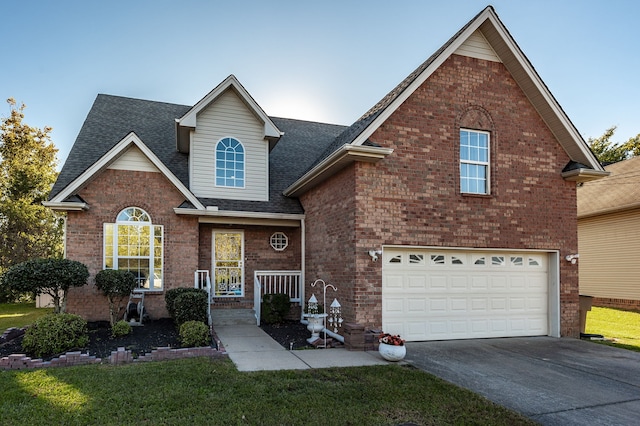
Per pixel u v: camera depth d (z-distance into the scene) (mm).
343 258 9852
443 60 10125
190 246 11852
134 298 11094
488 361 8125
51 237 22109
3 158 25578
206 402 5301
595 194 20859
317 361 7660
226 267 13070
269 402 5379
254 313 12023
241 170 13555
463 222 10234
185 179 12984
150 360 7312
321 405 5344
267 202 13398
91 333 9328
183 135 13133
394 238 9586
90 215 11062
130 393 5543
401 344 7793
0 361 6684
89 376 6238
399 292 9766
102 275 9984
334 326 10016
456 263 10367
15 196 22281
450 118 10375
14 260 20516
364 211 9391
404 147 9867
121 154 11398
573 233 11312
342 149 8953
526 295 11008
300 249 13070
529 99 11211
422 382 6426
